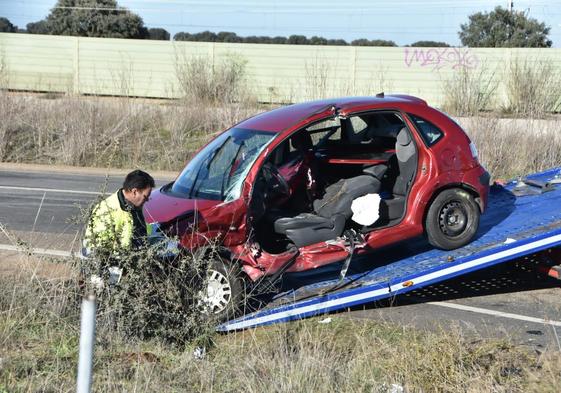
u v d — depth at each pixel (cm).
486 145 1648
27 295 710
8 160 1920
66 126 1984
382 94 893
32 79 3266
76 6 4997
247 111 2155
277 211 814
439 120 848
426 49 2998
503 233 859
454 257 796
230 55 3123
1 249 974
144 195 691
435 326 746
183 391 554
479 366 600
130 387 550
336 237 788
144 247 678
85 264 685
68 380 561
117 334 665
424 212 830
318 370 583
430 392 568
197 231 732
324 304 746
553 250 852
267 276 752
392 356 625
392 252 888
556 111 2127
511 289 884
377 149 885
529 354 643
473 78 2477
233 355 645
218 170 799
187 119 2083
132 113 2062
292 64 3103
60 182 1612
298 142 844
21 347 624
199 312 703
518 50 2881
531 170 1617
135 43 3177
